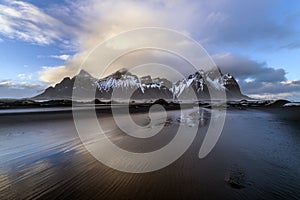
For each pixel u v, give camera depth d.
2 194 5.07
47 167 7.08
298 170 6.71
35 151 9.23
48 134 13.44
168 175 6.29
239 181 5.80
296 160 7.77
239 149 9.45
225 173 6.45
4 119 21.14
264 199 4.82
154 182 5.77
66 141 11.34
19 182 5.80
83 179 6.00
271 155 8.48
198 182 5.74
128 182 5.77
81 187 5.45
